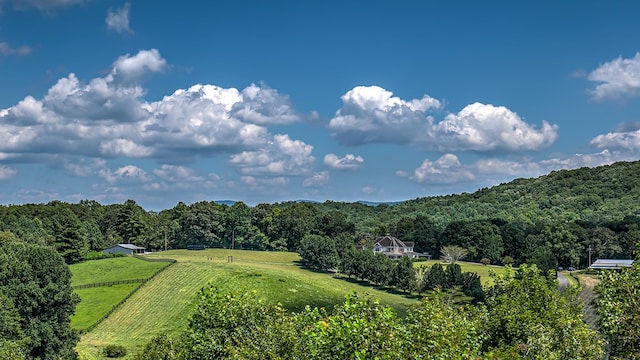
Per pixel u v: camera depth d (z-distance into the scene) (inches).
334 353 844.0
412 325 925.2
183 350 1245.7
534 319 1210.0
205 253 7495.1
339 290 5064.0
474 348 977.5
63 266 2925.7
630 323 1064.2
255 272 5290.4
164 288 4884.4
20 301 2758.4
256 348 1035.9
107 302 4463.6
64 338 2883.9
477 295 4330.7
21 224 6363.2
